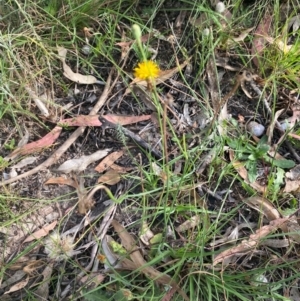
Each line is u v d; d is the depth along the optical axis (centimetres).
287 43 34
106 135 31
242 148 30
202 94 32
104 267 28
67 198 29
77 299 27
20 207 29
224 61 33
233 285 27
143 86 32
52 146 31
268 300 27
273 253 28
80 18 33
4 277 28
